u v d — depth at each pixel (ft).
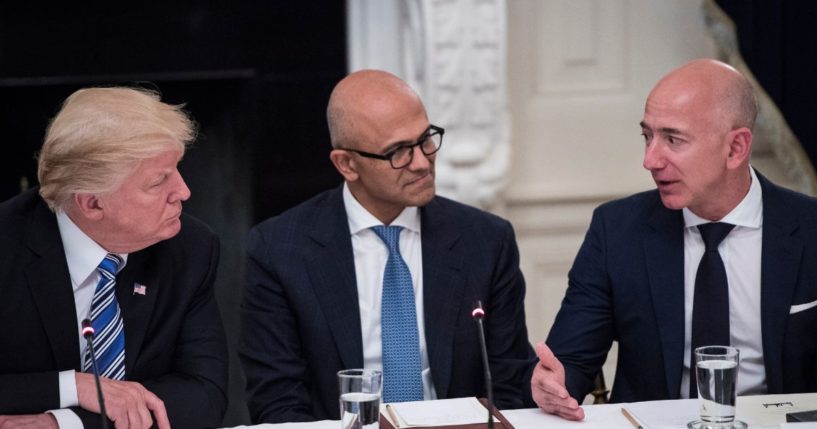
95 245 12.56
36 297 12.44
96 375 10.89
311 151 21.86
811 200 14.37
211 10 21.38
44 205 12.74
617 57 21.99
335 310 14.17
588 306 14.74
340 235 14.39
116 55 21.31
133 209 12.12
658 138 13.69
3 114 21.38
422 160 13.80
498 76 20.92
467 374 14.30
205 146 21.80
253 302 14.49
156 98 12.58
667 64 22.02
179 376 13.10
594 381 14.90
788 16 20.34
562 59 21.93
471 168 21.16
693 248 14.33
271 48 21.56
